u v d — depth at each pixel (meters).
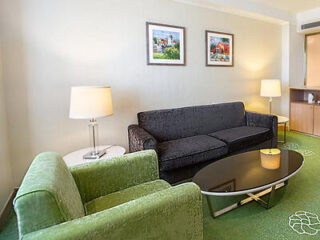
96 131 2.69
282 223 1.73
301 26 4.49
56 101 2.43
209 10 3.48
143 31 2.89
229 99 3.91
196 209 1.15
